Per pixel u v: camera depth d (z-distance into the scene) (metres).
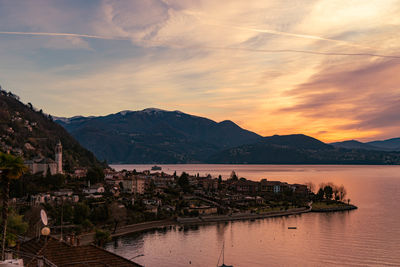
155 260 147.75
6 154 46.47
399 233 193.88
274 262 145.62
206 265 141.88
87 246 55.62
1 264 36.84
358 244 171.75
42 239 56.22
